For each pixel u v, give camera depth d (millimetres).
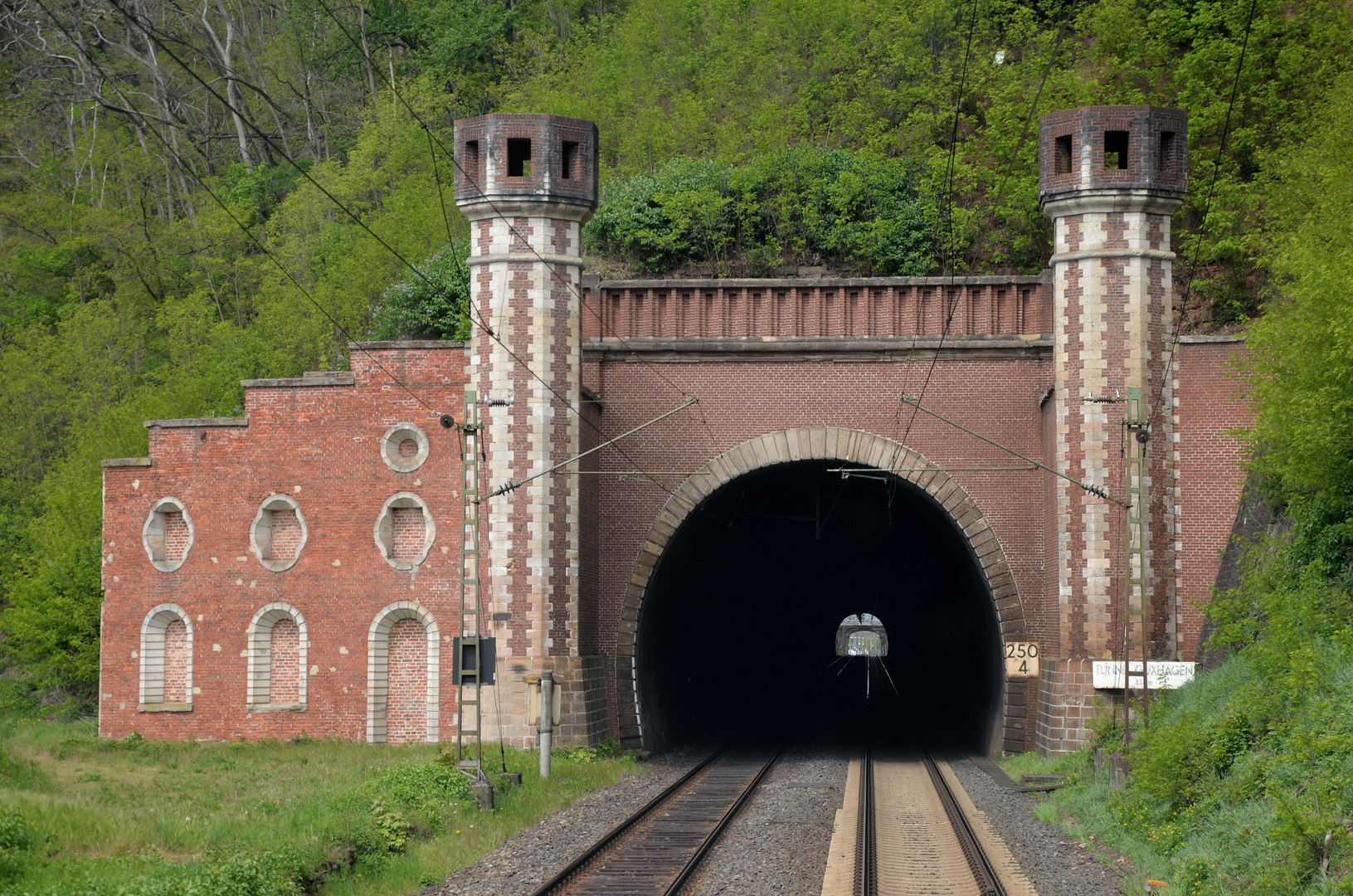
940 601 45844
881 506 42281
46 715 41812
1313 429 21172
